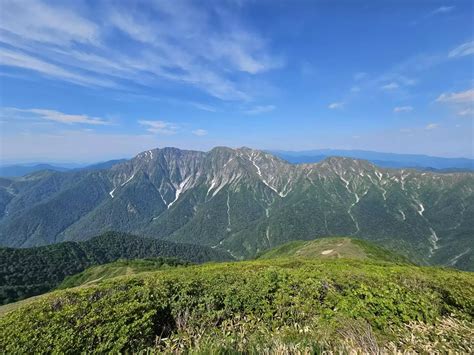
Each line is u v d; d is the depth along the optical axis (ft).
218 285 32.30
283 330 24.22
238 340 21.21
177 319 27.48
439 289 30.27
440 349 20.26
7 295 369.91
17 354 21.70
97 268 328.70
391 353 19.61
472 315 27.09
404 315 25.36
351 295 28.91
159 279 34.40
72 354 21.91
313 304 28.53
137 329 24.27
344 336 21.90
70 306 26.78
